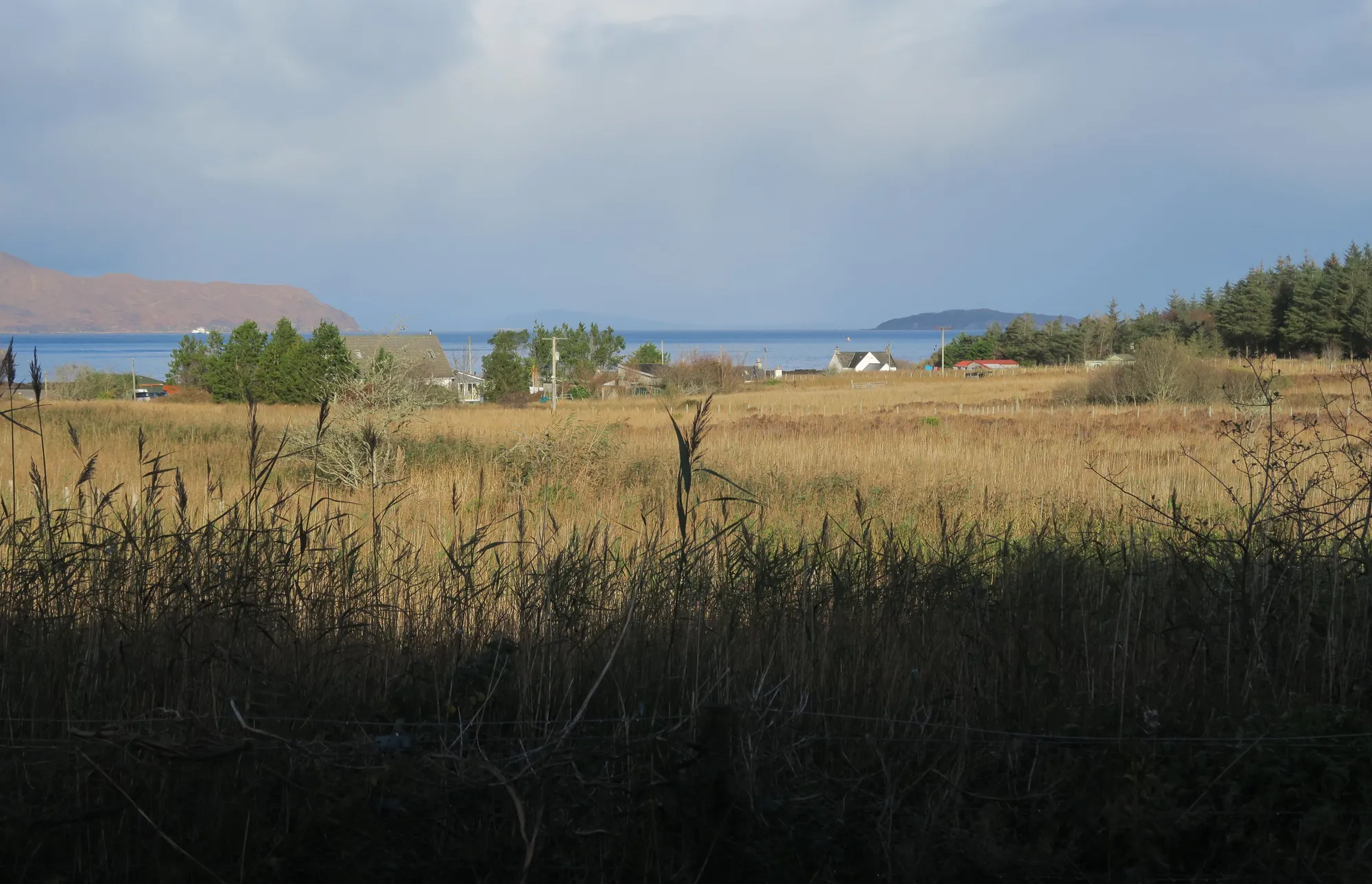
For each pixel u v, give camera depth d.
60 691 3.61
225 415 27.30
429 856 2.89
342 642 4.00
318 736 3.15
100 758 3.00
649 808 2.93
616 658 3.93
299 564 4.47
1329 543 5.41
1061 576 4.71
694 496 10.88
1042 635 4.24
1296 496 4.81
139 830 2.91
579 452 14.48
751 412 37.09
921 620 4.42
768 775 3.11
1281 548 4.47
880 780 3.22
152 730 3.07
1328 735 3.27
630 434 21.11
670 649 3.88
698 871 2.83
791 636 4.07
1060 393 42.78
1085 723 3.56
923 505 11.07
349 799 2.82
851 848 2.97
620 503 10.62
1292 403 28.33
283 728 3.26
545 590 4.25
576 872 2.87
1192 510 9.82
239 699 3.52
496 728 3.33
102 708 3.51
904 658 4.00
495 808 2.95
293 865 2.78
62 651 3.74
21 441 17.31
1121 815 3.00
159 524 4.73
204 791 2.98
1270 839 2.99
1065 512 9.86
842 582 4.50
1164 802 3.04
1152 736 3.41
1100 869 3.04
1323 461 10.61
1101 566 4.93
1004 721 3.66
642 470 13.95
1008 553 5.16
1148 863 2.93
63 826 2.90
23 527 4.71
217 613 3.89
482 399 65.12
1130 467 13.97
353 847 2.80
